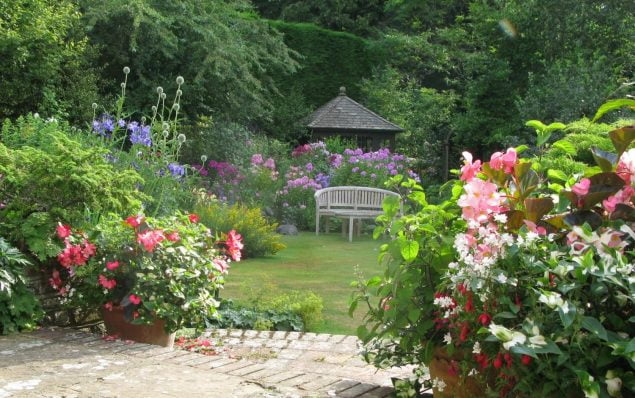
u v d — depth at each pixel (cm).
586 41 1560
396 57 2036
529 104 1475
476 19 1794
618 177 294
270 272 891
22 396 318
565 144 340
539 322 256
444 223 347
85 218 530
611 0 1522
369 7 2420
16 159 493
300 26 1894
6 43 1055
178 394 332
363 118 1742
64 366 372
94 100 1224
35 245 457
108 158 790
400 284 336
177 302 454
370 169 1549
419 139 1884
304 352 469
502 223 305
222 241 511
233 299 688
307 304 606
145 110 1387
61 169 485
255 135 1650
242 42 1500
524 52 1666
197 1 1453
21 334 441
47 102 1155
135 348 419
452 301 297
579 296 262
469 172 334
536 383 262
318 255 1064
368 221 1427
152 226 475
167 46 1392
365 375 410
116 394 327
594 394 238
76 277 477
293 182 1476
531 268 270
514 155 323
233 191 1407
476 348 280
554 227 302
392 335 342
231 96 1498
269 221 1390
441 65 2034
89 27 1273
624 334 253
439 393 332
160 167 808
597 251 270
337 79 1942
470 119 1719
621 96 1361
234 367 396
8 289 430
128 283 453
